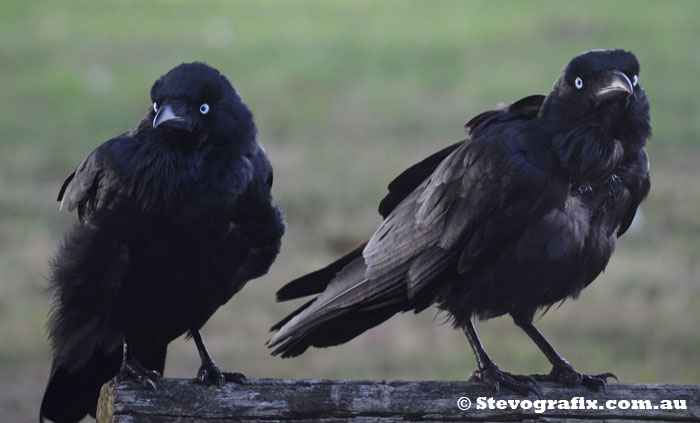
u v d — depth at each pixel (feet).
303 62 116.37
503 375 22.02
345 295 23.59
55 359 24.39
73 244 23.71
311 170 76.84
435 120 93.40
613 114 22.31
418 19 142.20
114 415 20.65
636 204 23.86
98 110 95.30
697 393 21.71
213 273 24.43
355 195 69.72
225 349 47.26
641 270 56.08
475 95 102.06
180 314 24.75
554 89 22.82
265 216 24.63
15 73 109.60
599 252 23.25
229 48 124.67
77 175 24.30
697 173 77.36
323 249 60.85
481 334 48.93
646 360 45.96
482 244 22.67
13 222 63.46
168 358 46.70
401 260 23.59
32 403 42.68
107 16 143.74
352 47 124.88
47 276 24.81
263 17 146.30
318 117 94.68
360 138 87.86
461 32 131.23
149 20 141.18
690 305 51.65
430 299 24.13
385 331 49.73
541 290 23.13
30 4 150.30
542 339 23.31
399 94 103.09
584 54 22.62
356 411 20.98
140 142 23.67
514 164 22.30
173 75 23.49
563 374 22.50
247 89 104.22
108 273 23.59
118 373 22.85
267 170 24.95
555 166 22.50
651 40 123.24
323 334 24.73
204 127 23.34
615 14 138.21
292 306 52.47
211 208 23.49
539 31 129.39
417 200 23.89
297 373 45.09
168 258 23.70
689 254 59.62
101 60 117.08
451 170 23.11
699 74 108.47
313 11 151.43
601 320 49.62
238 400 20.90
